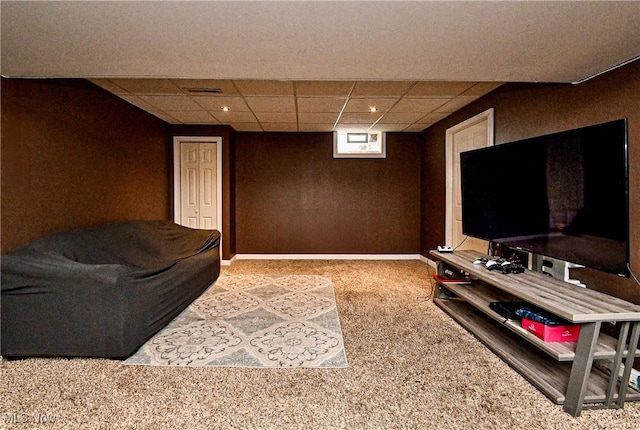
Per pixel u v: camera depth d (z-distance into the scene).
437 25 1.73
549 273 2.48
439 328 2.81
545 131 2.73
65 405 1.77
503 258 2.94
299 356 2.32
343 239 5.94
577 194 2.05
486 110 3.61
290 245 5.92
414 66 2.32
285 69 2.41
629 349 1.74
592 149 1.94
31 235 2.65
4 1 1.51
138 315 2.31
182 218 5.47
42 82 2.74
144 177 4.52
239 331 2.74
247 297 3.66
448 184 4.63
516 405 1.80
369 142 5.94
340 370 2.14
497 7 1.56
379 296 3.71
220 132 5.36
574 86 2.45
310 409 1.75
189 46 2.02
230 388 1.94
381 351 2.40
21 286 2.14
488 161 2.91
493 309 2.45
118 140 3.85
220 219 5.42
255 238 5.91
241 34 1.86
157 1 1.52
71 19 1.69
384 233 5.93
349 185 5.89
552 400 1.82
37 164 2.70
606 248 1.87
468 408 1.77
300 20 1.70
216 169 5.43
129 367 2.16
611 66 2.12
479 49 2.01
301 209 5.90
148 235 3.64
